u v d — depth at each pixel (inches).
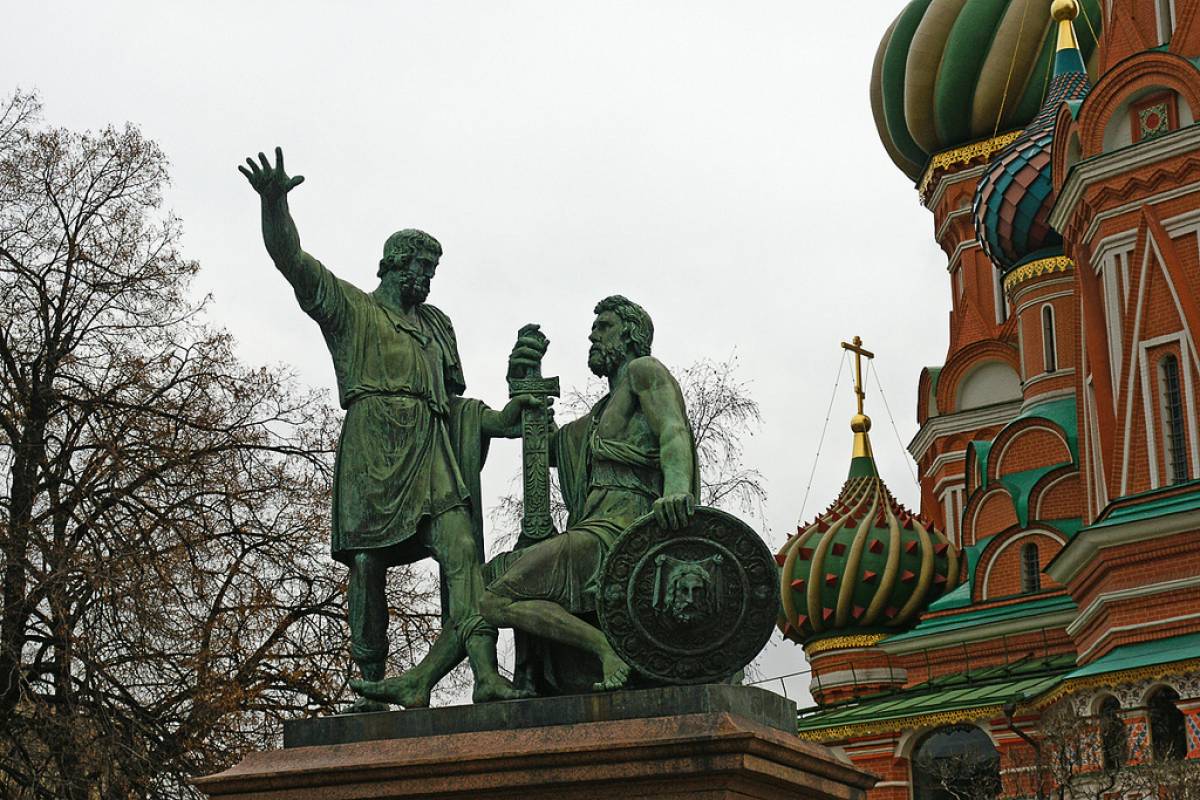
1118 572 1339.8
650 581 400.8
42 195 1047.0
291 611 1031.0
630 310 443.8
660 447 422.6
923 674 1702.8
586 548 419.8
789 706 406.0
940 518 1995.6
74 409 1009.5
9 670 925.2
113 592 921.5
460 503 439.8
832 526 1877.5
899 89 2123.5
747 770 364.8
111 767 907.4
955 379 1996.8
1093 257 1489.9
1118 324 1446.9
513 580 418.9
